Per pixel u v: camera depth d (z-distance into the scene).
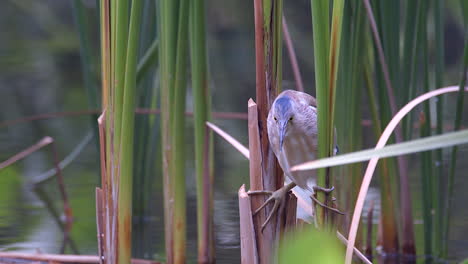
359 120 9.52
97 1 9.77
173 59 8.89
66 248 10.37
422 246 10.82
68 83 25.55
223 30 27.38
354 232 5.75
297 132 7.82
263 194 6.44
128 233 7.57
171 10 8.66
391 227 10.46
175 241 9.47
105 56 7.44
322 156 5.97
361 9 8.83
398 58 9.87
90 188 14.15
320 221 6.18
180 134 9.23
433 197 10.33
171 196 9.45
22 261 9.39
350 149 9.26
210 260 9.90
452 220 11.62
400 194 10.57
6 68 26.31
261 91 6.32
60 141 18.56
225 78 25.58
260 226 6.48
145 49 10.77
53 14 29.89
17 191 14.01
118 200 7.50
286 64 25.45
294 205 6.47
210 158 9.86
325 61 5.83
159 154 17.08
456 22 25.48
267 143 6.42
